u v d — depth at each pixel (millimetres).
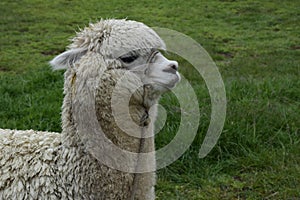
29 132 3303
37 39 11180
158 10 14109
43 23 12781
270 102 6117
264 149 4973
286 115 5648
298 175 4586
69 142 3039
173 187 4527
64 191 3012
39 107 6043
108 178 2945
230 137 5020
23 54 9953
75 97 2902
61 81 7219
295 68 8367
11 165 3080
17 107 6148
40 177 3029
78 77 2881
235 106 5758
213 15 13531
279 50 10203
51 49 10391
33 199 3012
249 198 4344
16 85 7074
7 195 3037
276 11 13898
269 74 7902
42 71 7766
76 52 2953
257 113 5543
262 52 10109
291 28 12180
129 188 2994
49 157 3061
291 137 5230
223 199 4375
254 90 6562
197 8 14398
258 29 12148
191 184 4566
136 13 13727
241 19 13070
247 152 4941
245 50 10297
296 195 4363
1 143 3172
